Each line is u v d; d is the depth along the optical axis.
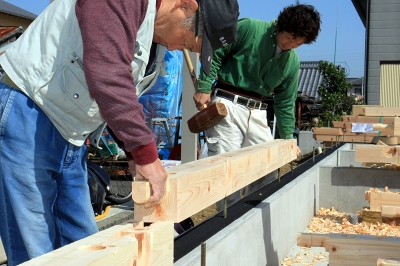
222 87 4.53
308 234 2.99
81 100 2.09
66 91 2.06
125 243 1.61
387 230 4.90
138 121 1.86
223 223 3.13
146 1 1.98
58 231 2.39
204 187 2.38
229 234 2.83
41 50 2.06
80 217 2.37
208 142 4.57
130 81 1.88
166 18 2.12
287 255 4.29
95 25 1.83
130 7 1.89
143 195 1.89
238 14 2.21
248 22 4.31
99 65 1.81
